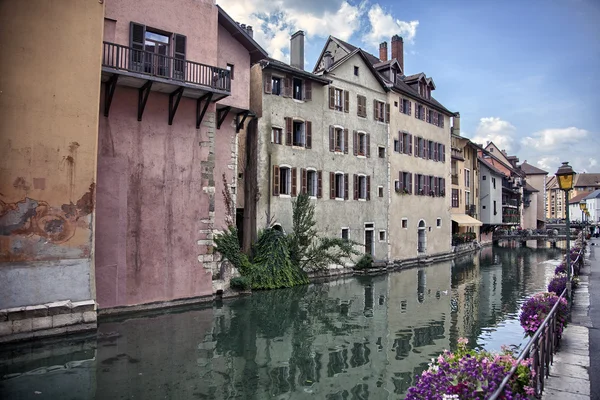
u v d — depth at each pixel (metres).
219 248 17.73
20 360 9.99
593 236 57.91
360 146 28.77
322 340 12.48
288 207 23.52
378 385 9.37
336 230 26.38
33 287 11.06
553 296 9.17
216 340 12.22
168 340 12.05
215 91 16.02
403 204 32.47
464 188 45.94
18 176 11.00
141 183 15.35
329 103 26.38
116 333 12.41
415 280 24.30
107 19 14.66
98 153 14.39
